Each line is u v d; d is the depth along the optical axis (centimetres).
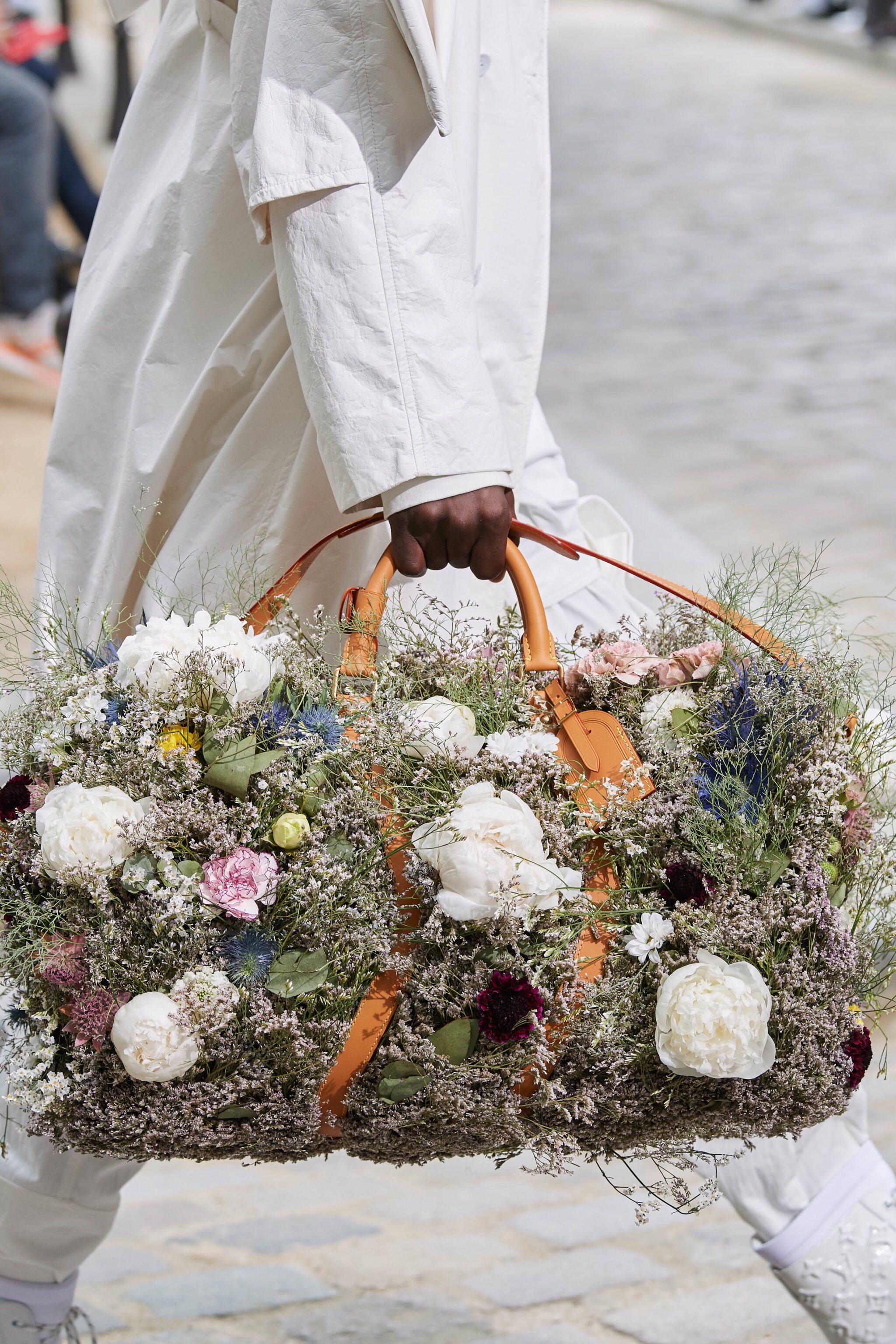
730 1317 255
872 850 163
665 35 2150
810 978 153
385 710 153
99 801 148
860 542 570
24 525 503
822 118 1488
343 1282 272
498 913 145
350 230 160
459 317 162
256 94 168
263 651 156
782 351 843
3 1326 200
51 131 675
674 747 158
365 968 150
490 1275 276
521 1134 153
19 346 683
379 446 159
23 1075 149
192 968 146
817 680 161
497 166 185
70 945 148
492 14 183
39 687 162
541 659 160
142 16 1302
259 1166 349
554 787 154
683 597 170
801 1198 207
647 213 1154
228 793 150
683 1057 147
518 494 212
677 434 707
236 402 187
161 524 195
